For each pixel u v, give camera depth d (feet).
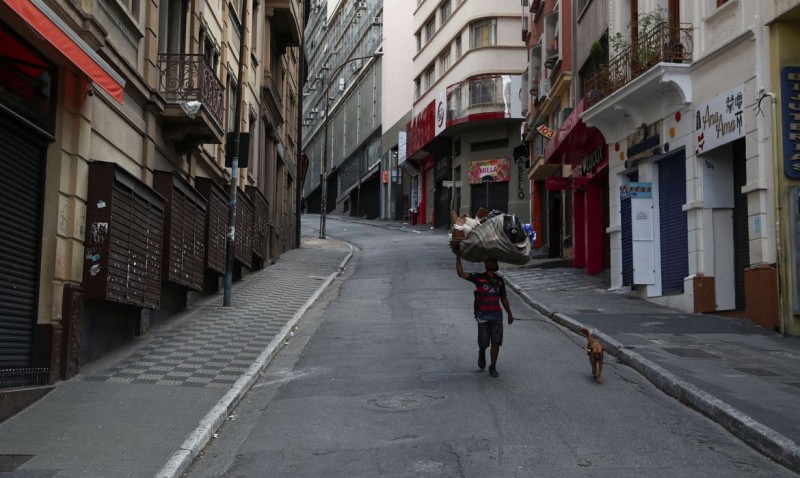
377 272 81.15
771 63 41.86
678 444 22.08
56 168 31.32
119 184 35.19
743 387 27.53
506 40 145.69
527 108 123.85
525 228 32.94
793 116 41.19
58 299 31.30
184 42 50.72
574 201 86.84
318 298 60.44
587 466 20.17
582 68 82.48
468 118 146.00
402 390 29.86
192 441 23.58
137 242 37.93
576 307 52.24
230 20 66.44
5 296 27.89
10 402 26.30
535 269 83.66
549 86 100.32
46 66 30.42
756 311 42.75
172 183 44.24
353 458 21.88
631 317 46.83
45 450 22.80
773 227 41.57
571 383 30.42
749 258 44.70
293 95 119.24
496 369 33.42
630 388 29.55
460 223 33.47
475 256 32.94
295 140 121.80
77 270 32.94
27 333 29.73
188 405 28.22
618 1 65.87
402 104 203.21
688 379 28.81
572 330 44.19
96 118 35.24
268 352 38.09
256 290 62.28
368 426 25.11
